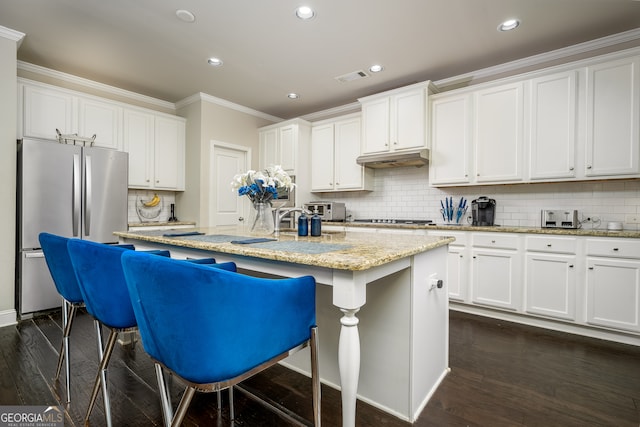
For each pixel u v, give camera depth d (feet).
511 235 9.00
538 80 9.21
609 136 8.19
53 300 9.38
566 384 5.70
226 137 14.35
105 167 10.48
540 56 9.91
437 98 11.16
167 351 2.83
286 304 3.29
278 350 3.28
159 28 8.54
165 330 2.74
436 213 12.29
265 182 6.71
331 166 14.30
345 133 13.88
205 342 2.64
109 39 9.08
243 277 2.76
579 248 8.04
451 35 8.87
